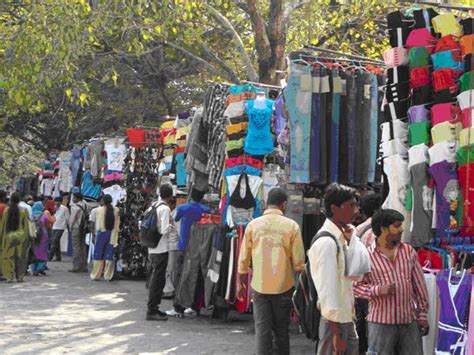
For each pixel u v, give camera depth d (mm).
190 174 14055
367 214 10359
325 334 9094
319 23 20172
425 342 9867
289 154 11820
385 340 9195
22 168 52562
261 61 18547
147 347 11867
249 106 12555
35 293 16328
